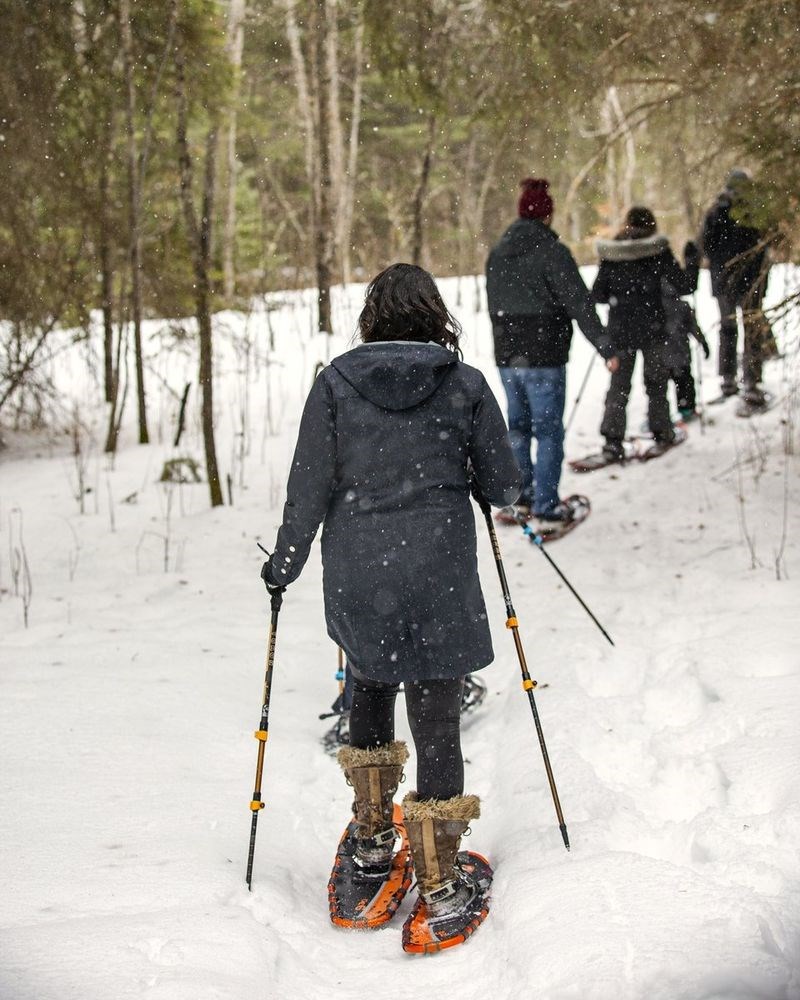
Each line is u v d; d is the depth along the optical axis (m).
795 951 2.13
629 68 5.99
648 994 1.98
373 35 6.68
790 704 3.41
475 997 2.20
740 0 5.16
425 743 2.60
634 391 8.55
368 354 2.58
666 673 3.94
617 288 6.80
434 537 2.53
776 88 4.95
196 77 8.31
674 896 2.32
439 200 18.98
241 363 10.31
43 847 2.75
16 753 3.39
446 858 2.52
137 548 6.13
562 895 2.40
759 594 4.74
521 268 5.84
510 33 6.04
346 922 2.55
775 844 2.62
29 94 6.88
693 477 6.51
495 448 2.65
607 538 5.88
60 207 8.15
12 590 5.61
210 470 6.88
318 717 3.91
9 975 2.10
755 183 5.06
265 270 13.66
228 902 2.50
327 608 2.62
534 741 3.45
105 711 3.78
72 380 10.41
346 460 2.55
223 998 2.05
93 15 7.36
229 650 4.56
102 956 2.18
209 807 3.06
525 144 6.82
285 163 19.67
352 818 3.12
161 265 9.44
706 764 3.14
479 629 2.59
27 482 7.63
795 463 6.38
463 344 10.30
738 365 8.21
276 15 12.69
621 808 2.97
